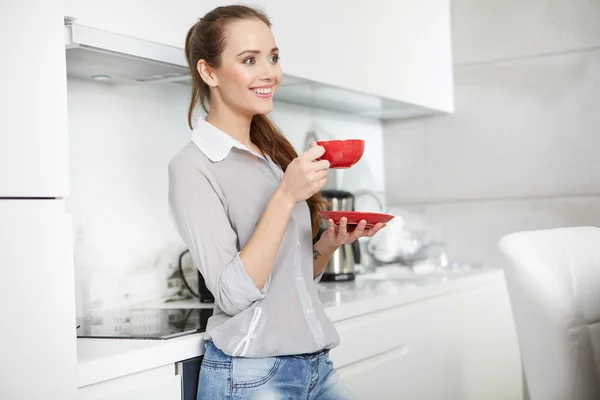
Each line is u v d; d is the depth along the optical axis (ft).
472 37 11.05
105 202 7.47
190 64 5.78
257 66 5.36
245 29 5.32
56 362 4.50
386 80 9.29
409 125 11.60
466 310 9.26
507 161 10.84
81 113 7.27
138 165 7.84
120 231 7.61
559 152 10.48
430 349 8.43
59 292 4.52
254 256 5.01
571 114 10.40
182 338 5.53
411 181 11.59
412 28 10.00
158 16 6.09
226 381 5.25
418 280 9.12
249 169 5.50
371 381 7.39
